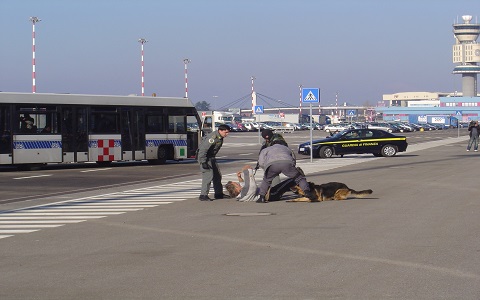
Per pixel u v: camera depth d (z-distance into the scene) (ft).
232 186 69.82
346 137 145.48
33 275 34.27
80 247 42.19
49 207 63.93
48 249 41.65
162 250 40.65
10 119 111.86
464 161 126.41
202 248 41.09
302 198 64.80
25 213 59.47
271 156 64.23
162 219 54.60
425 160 131.23
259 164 65.00
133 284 31.91
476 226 48.57
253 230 47.91
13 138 111.96
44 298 29.60
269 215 55.93
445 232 45.96
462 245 41.04
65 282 32.60
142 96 127.34
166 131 130.11
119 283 32.17
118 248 41.60
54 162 115.85
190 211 59.62
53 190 81.35
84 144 119.34
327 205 62.13
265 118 615.57
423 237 44.06
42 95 115.34
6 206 65.31
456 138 272.72
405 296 29.01
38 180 95.30
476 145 169.27
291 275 33.24
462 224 49.52
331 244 41.78
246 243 42.55
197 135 134.62
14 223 53.11
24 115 113.19
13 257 39.11
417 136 302.25
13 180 95.30
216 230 48.19
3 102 111.24
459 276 32.68
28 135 113.39
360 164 121.60
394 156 146.61
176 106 131.64
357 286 30.83
